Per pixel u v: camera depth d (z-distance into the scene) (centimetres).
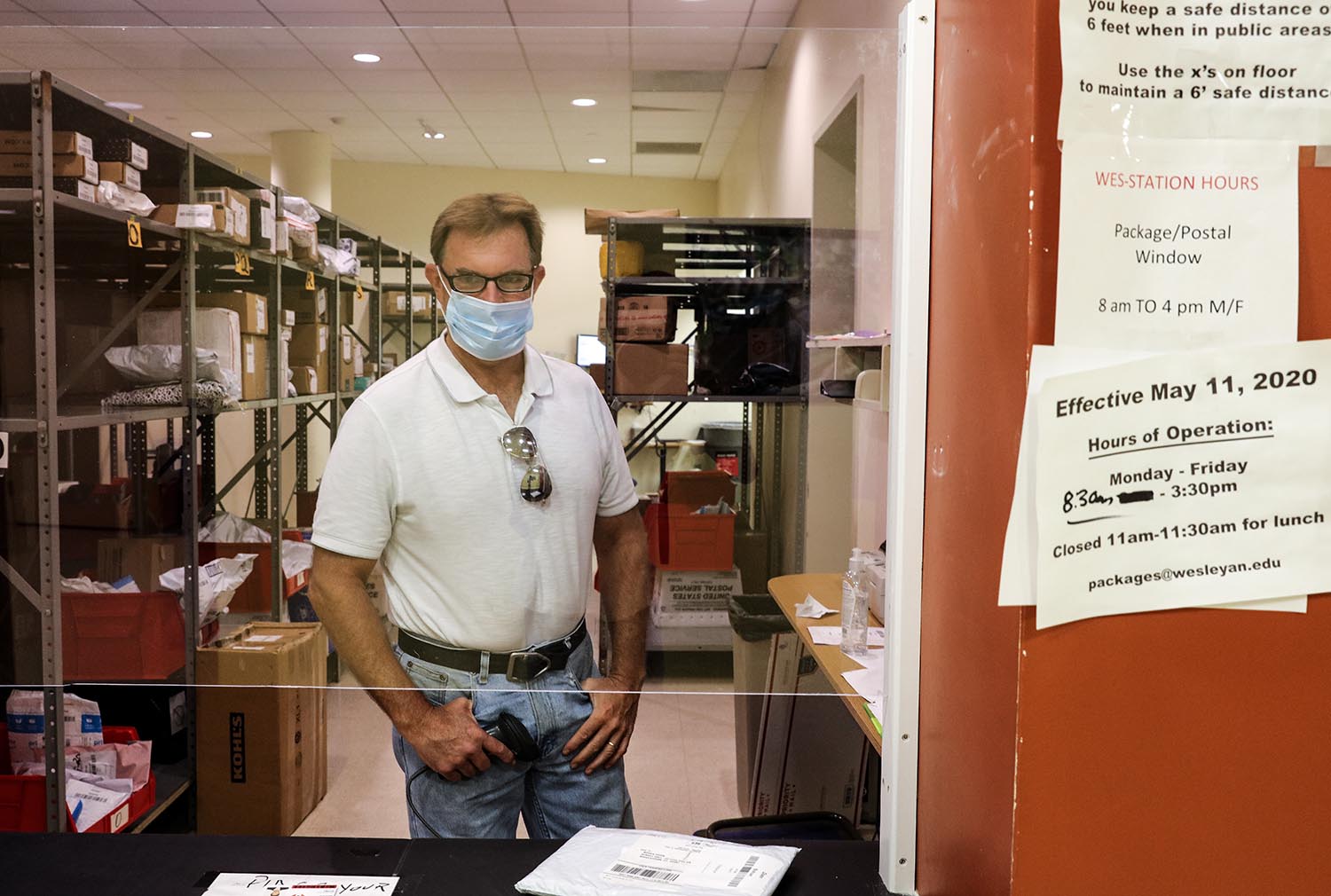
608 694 137
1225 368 68
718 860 101
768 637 140
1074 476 68
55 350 189
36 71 136
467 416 126
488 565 128
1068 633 70
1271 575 70
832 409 137
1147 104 67
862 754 210
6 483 190
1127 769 71
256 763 260
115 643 179
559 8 440
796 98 130
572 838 108
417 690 130
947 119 85
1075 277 67
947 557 86
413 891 98
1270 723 71
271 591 161
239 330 173
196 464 173
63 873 100
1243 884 72
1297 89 67
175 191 184
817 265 134
